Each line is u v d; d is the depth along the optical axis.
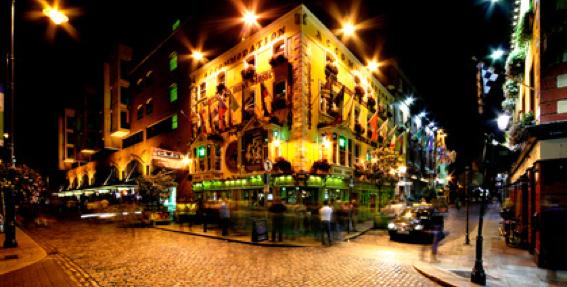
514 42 13.47
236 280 7.59
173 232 17.12
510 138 11.68
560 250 8.64
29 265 9.17
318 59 20.91
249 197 21.44
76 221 24.72
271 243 12.70
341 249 11.91
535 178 10.18
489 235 15.75
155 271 8.45
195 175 25.47
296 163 18.69
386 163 22.30
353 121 24.94
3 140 17.19
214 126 24.64
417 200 35.91
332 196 21.16
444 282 7.31
